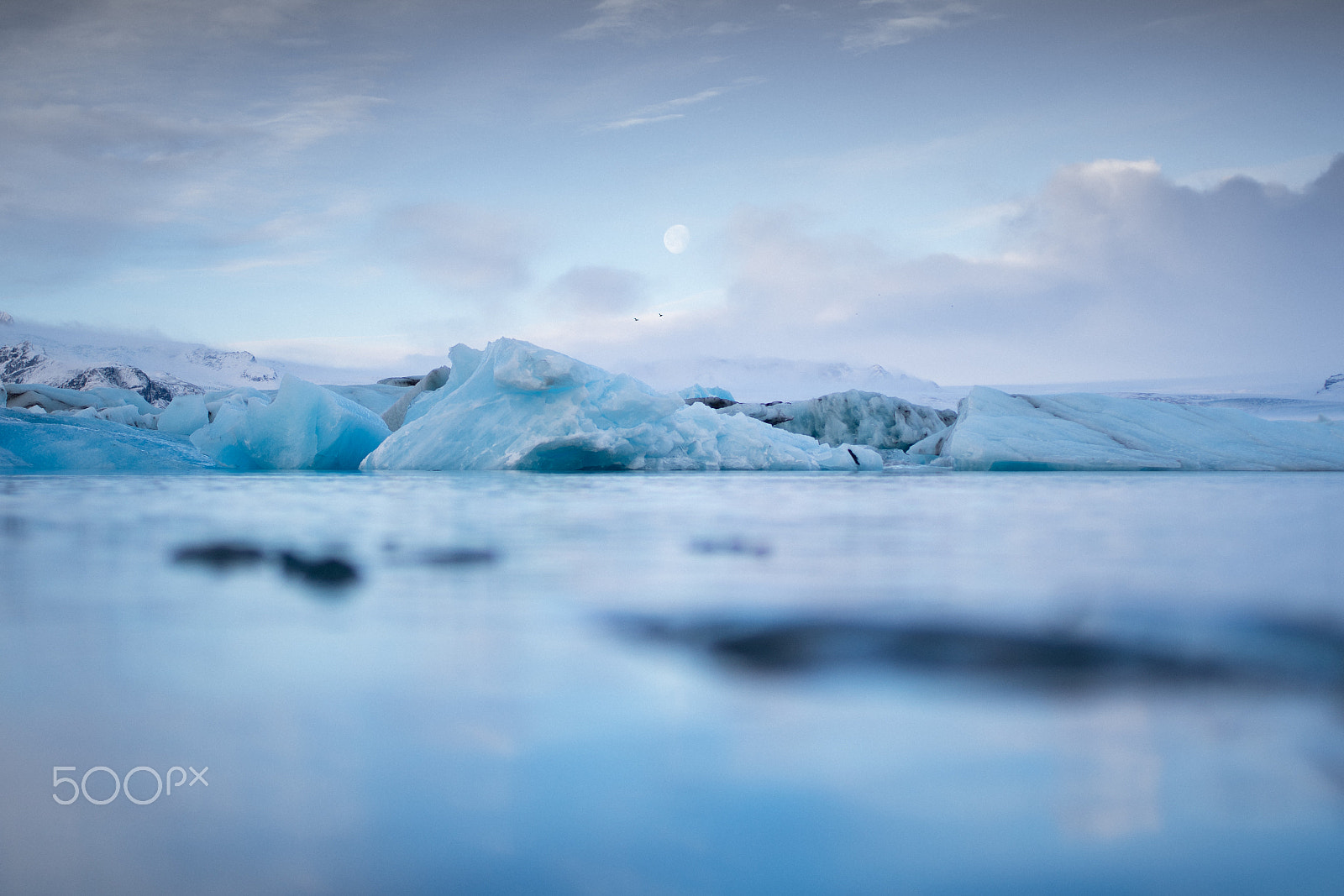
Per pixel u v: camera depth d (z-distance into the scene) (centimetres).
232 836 113
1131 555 376
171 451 1600
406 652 207
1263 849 108
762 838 111
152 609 260
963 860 106
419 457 1530
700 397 2430
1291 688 175
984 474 1351
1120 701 167
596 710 162
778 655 203
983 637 222
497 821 117
